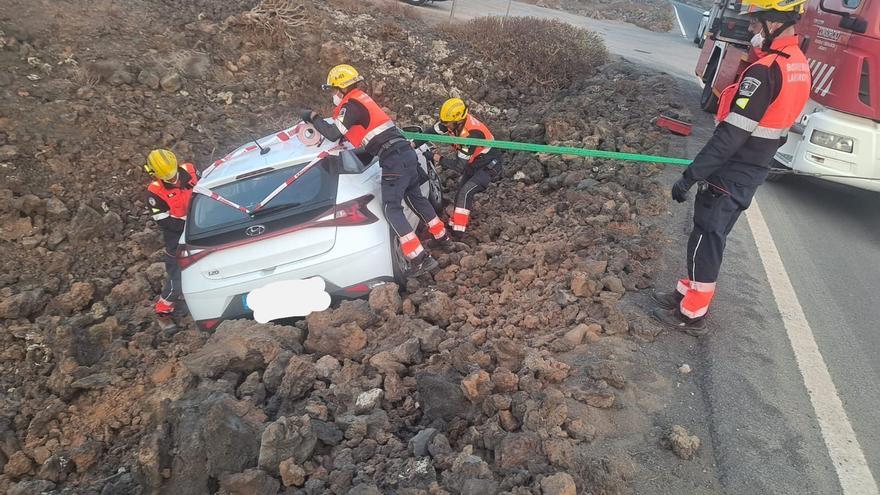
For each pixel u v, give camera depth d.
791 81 3.24
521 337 4.04
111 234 6.30
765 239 5.37
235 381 4.06
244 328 4.38
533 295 4.53
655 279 4.49
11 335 5.00
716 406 3.27
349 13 11.82
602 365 3.42
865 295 4.56
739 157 3.48
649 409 3.27
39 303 5.33
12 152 6.56
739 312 4.13
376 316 4.38
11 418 4.21
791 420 3.21
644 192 6.10
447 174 7.73
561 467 2.86
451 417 3.40
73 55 7.95
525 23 12.34
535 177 7.32
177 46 9.07
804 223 5.86
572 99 10.02
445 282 4.99
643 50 16.84
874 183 5.80
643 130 7.99
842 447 3.04
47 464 3.62
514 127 9.23
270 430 3.10
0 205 6.10
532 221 6.05
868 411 3.31
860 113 5.63
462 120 5.64
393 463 3.07
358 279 4.55
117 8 9.06
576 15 26.20
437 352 3.95
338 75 4.89
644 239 5.06
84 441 3.90
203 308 4.54
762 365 3.62
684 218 5.50
